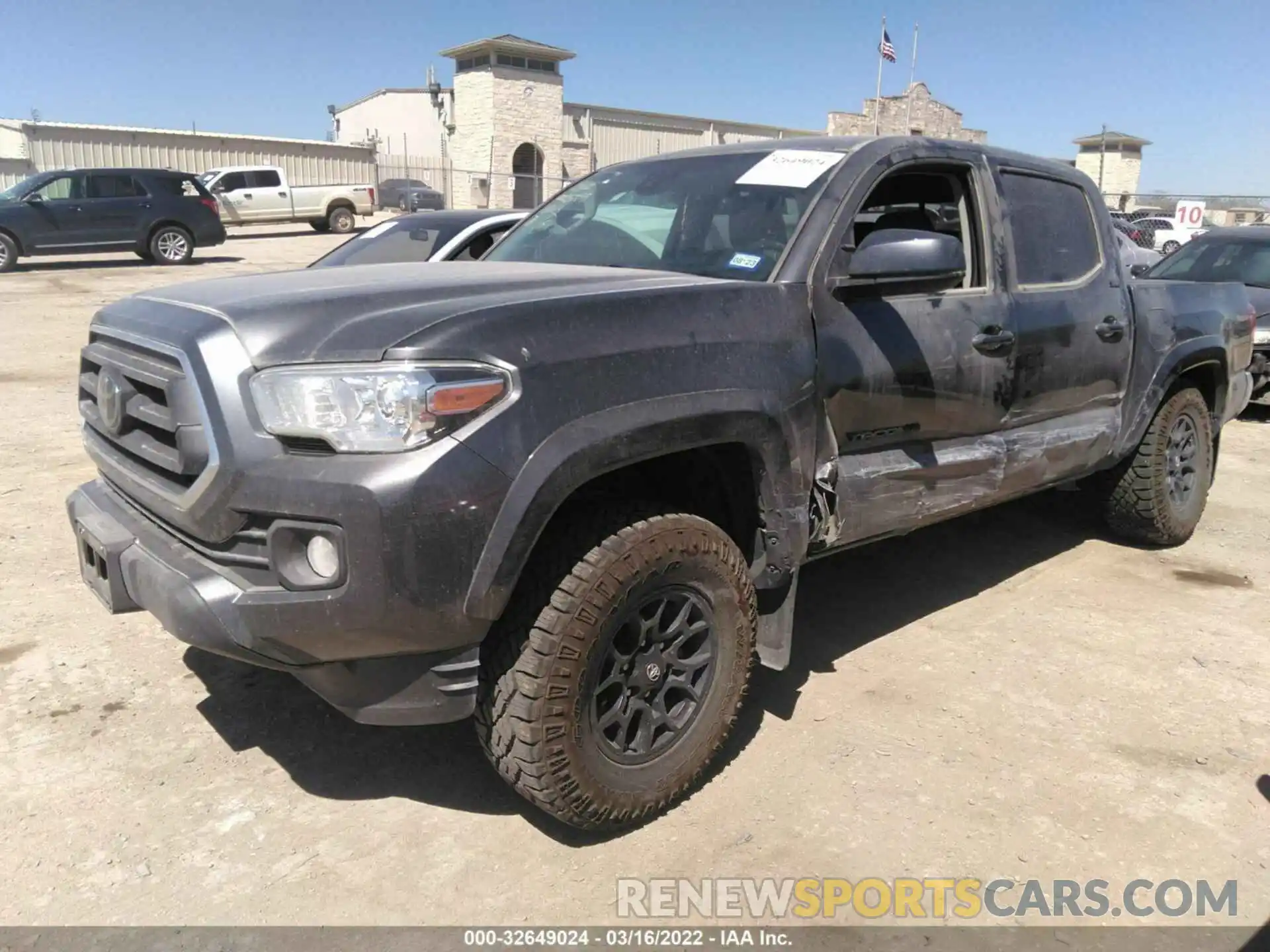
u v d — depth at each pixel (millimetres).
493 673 2453
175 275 18906
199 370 2287
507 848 2648
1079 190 4418
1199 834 2785
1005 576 4770
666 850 2658
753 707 3418
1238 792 2992
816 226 3121
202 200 20906
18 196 19094
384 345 2207
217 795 2834
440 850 2629
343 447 2162
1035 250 4012
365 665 2342
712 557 2699
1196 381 5348
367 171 37438
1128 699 3551
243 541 2301
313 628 2201
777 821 2785
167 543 2494
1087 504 5254
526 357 2320
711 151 3887
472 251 6754
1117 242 4617
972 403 3582
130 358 2609
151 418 2465
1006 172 3928
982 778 3020
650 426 2477
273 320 2324
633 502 2613
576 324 2447
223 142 34250
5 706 3258
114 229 19875
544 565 2438
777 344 2857
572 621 2404
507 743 2459
